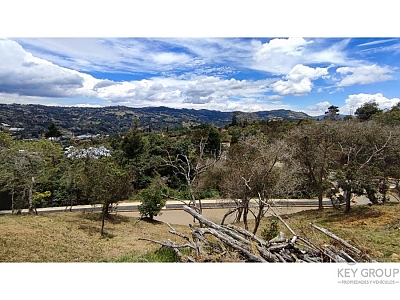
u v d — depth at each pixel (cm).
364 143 1509
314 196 1861
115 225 1489
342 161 1669
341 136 1558
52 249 951
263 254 450
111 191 1382
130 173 1766
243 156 1262
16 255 847
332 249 464
